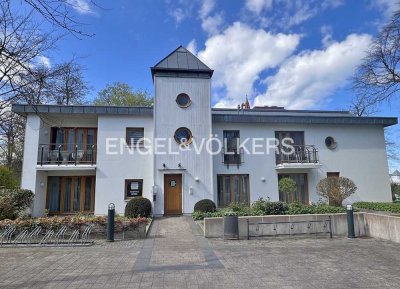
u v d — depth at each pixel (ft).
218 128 51.70
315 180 53.62
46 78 22.65
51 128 50.29
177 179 48.03
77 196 49.52
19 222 29.50
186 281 17.40
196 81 50.24
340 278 18.15
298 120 53.21
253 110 63.93
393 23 36.19
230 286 16.62
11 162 66.74
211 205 44.78
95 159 49.42
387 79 38.86
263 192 51.39
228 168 51.03
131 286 16.53
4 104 21.91
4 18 19.40
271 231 31.81
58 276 18.25
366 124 56.29
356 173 54.95
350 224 31.78
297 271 19.49
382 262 21.75
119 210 46.78
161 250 25.21
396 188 80.64
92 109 47.67
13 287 16.33
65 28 15.61
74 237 29.40
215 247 26.48
